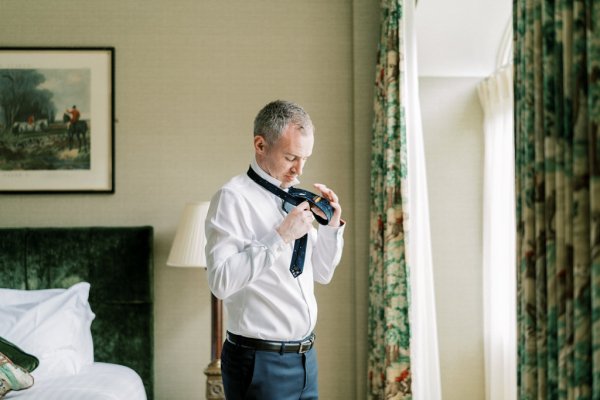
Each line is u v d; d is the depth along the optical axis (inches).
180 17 135.8
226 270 62.0
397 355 107.2
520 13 59.6
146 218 134.3
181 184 134.8
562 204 51.4
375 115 126.7
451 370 133.0
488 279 128.8
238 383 67.1
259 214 69.0
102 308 128.5
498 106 123.6
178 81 135.4
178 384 133.1
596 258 45.3
